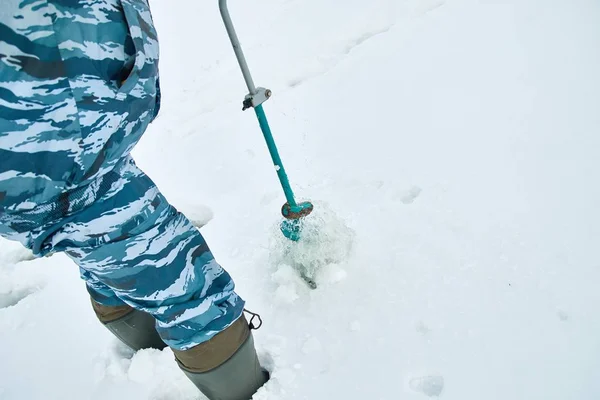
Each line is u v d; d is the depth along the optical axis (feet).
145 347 5.07
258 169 7.30
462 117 6.68
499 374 3.92
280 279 5.17
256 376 4.28
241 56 4.09
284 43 10.71
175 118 9.75
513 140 6.02
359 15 10.57
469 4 9.27
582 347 3.92
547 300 4.30
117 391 4.87
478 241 4.99
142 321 4.76
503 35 8.01
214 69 10.98
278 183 6.84
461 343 4.20
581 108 6.06
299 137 7.56
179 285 3.38
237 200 6.83
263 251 5.84
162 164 8.32
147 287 3.27
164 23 14.01
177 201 7.20
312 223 5.10
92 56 2.62
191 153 8.32
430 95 7.36
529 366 3.91
